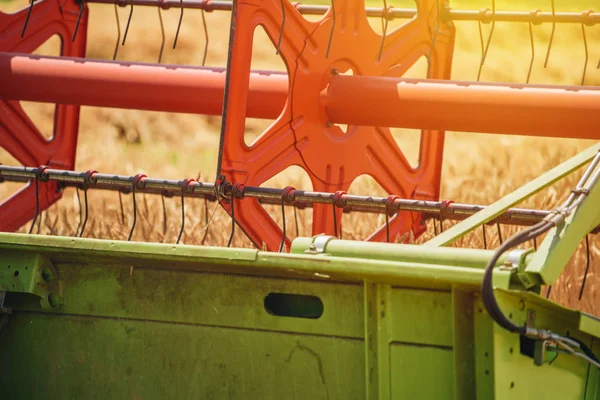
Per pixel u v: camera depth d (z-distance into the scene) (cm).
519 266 410
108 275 486
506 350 407
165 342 481
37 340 503
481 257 421
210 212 1042
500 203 495
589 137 707
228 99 650
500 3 2627
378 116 743
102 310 489
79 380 499
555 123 705
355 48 785
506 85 722
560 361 438
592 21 771
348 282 441
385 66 825
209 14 2841
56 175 644
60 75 794
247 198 693
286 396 464
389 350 435
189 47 2500
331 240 455
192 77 781
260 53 2403
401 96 734
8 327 506
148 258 454
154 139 1791
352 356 447
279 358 462
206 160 1666
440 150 923
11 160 1716
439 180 925
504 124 717
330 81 754
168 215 1055
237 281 463
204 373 478
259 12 677
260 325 462
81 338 495
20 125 896
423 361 429
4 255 485
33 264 479
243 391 471
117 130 1845
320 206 779
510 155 1509
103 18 2772
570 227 419
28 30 890
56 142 931
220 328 470
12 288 481
